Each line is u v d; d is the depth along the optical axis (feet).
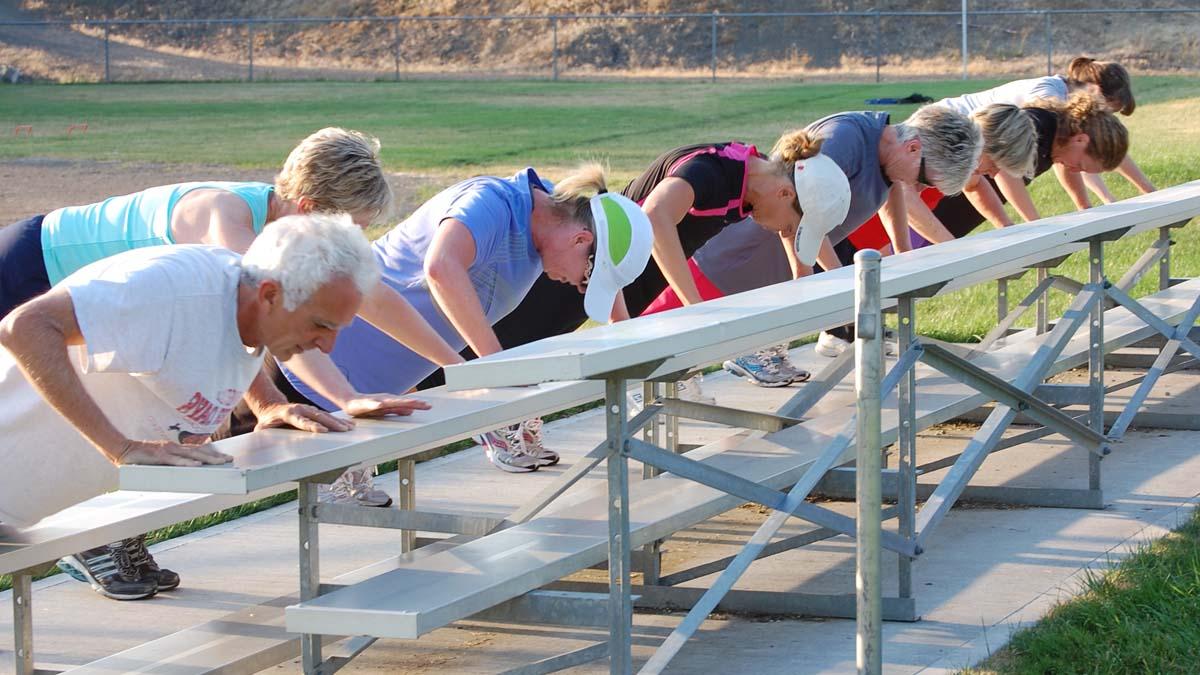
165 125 91.86
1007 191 24.13
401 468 17.62
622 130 82.74
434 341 15.31
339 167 14.88
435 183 60.59
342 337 17.19
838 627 15.51
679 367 12.93
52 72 139.54
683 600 16.25
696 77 133.69
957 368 16.15
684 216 18.12
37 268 14.74
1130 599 15.02
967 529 18.95
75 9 164.55
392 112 99.30
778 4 148.97
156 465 10.75
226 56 155.74
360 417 12.96
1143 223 20.84
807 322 15.05
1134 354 28.73
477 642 15.65
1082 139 23.76
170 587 17.53
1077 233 19.20
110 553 17.24
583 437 24.85
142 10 164.04
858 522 11.86
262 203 14.98
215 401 11.71
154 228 14.65
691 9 150.71
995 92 26.68
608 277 15.11
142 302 10.93
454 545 15.71
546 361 10.78
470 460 23.62
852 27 144.46
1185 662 13.37
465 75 141.28
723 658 14.65
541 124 87.86
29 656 13.73
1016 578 16.74
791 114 90.38
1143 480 20.88
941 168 20.02
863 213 20.59
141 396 11.99
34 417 12.14
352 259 11.14
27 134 86.89
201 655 12.80
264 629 13.46
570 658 12.44
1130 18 140.15
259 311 11.40
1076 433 18.92
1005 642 14.56
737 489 12.84
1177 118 74.59
